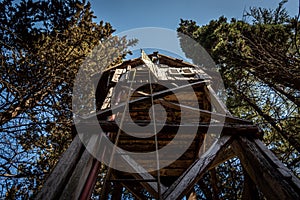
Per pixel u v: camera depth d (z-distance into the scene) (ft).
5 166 14.57
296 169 20.56
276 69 18.17
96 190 22.18
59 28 19.44
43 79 17.08
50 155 18.25
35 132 16.80
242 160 7.61
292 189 5.40
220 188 22.06
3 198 15.52
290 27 20.27
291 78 17.85
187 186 6.55
